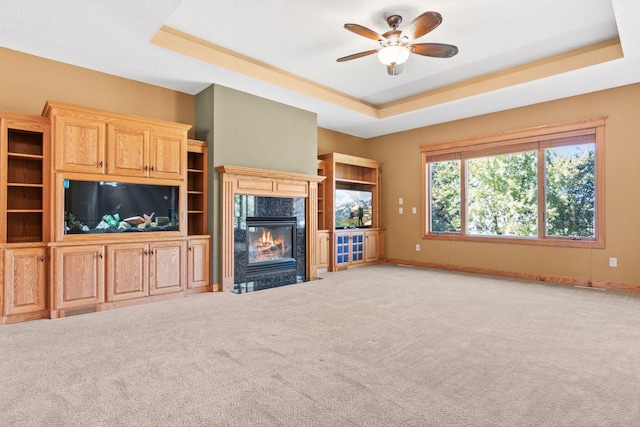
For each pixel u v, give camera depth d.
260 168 5.08
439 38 3.81
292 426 1.60
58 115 3.46
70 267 3.46
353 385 2.00
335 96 5.42
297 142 5.57
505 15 3.36
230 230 4.62
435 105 5.37
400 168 7.03
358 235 6.70
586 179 4.89
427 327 3.04
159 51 3.69
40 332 2.92
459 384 2.02
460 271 6.08
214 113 4.59
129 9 2.96
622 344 2.64
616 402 1.82
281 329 2.98
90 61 3.93
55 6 2.90
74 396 1.87
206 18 3.44
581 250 4.89
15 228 3.62
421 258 6.68
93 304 3.58
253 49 4.12
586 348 2.57
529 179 5.42
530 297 4.14
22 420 1.65
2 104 3.61
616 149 4.61
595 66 3.94
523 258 5.43
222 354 2.44
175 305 3.80
